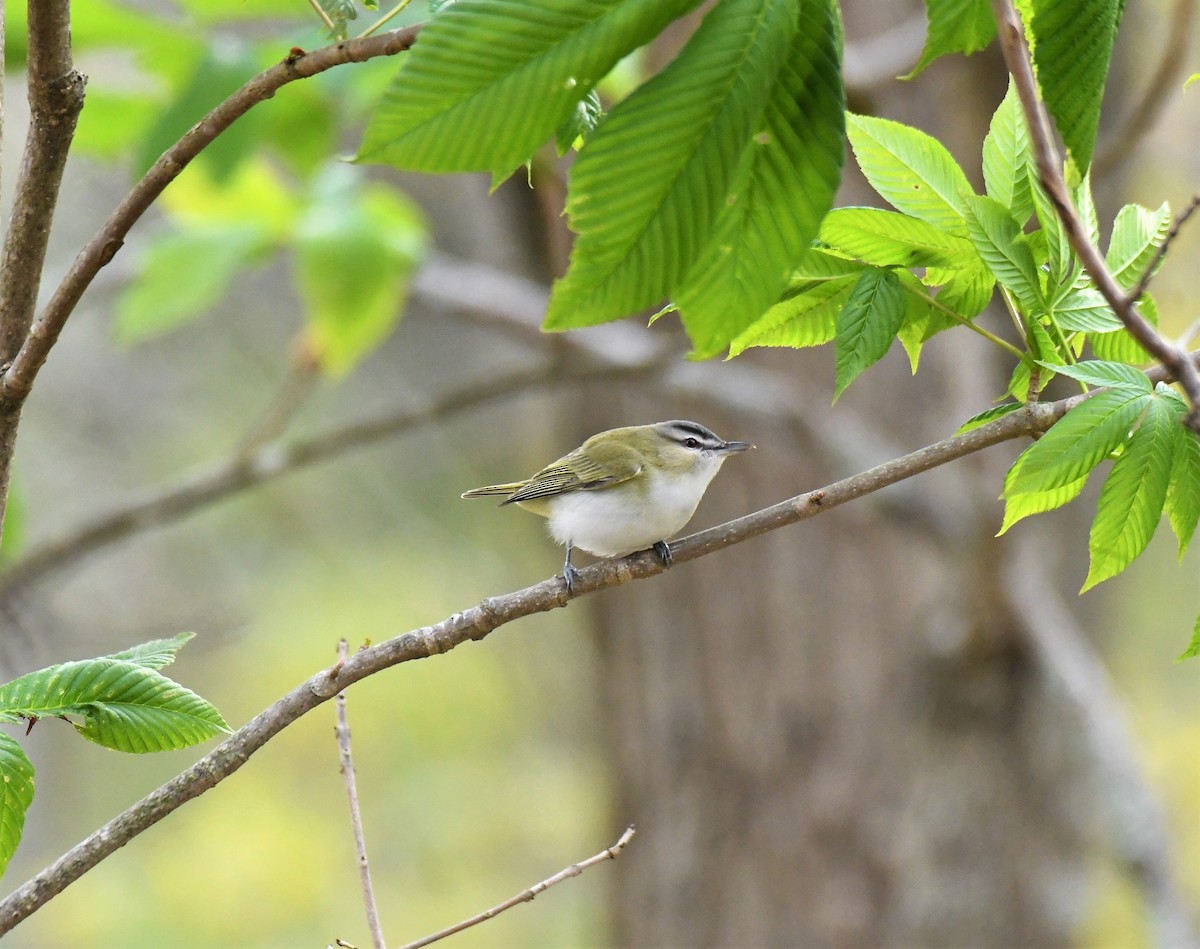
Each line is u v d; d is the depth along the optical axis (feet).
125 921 73.15
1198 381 10.39
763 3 9.78
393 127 9.82
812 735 41.37
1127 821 36.83
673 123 9.68
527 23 9.70
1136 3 44.93
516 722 84.43
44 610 42.29
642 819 44.62
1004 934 39.86
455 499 85.56
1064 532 47.93
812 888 41.24
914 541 40.09
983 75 38.60
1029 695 39.42
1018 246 13.82
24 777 13.03
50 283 57.26
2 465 14.26
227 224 33.27
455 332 84.53
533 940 74.08
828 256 14.35
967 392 40.24
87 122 30.14
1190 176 52.31
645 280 9.91
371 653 15.08
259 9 27.55
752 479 42.29
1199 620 13.66
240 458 40.37
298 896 73.87
